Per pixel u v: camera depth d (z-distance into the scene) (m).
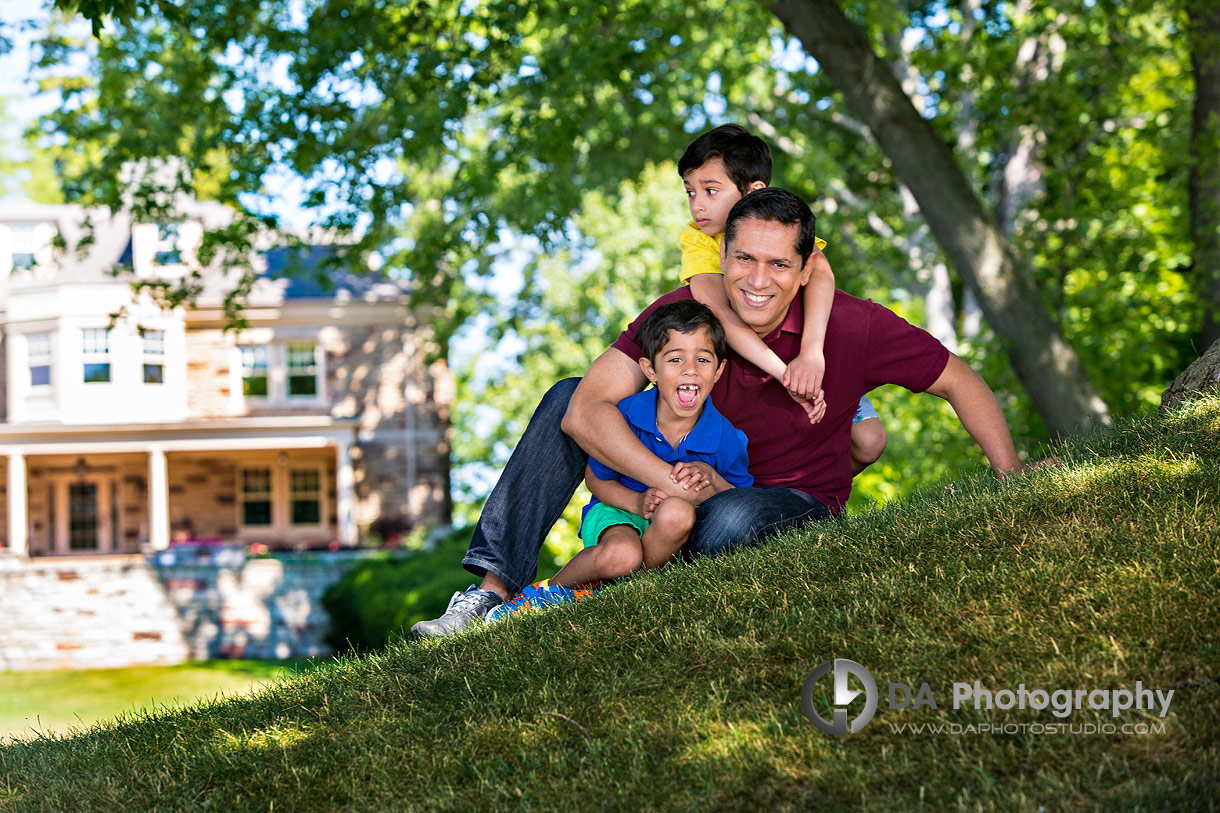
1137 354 14.77
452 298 23.53
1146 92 15.63
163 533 26.09
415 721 2.84
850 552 3.20
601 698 2.72
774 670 2.66
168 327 26.27
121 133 12.10
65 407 25.94
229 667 21.17
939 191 10.27
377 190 11.94
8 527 27.41
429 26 11.12
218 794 2.68
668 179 21.11
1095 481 3.33
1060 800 2.01
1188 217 12.79
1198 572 2.61
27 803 2.87
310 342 26.88
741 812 2.19
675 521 3.55
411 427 26.92
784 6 9.95
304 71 11.12
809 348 3.65
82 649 22.19
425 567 20.42
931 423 13.05
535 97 11.76
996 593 2.74
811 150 19.75
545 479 3.90
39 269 26.88
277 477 27.47
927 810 2.06
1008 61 13.98
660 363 3.67
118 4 8.33
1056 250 15.03
